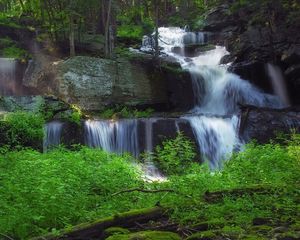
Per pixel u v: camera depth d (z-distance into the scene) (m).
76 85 19.25
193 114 19.48
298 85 22.20
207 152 17.05
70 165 9.70
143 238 6.05
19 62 22.81
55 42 24.47
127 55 23.02
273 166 10.23
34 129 14.35
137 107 20.62
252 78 23.27
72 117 16.41
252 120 17.47
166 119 17.05
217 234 6.28
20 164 9.42
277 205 7.20
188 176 9.61
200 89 22.66
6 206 6.60
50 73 20.06
